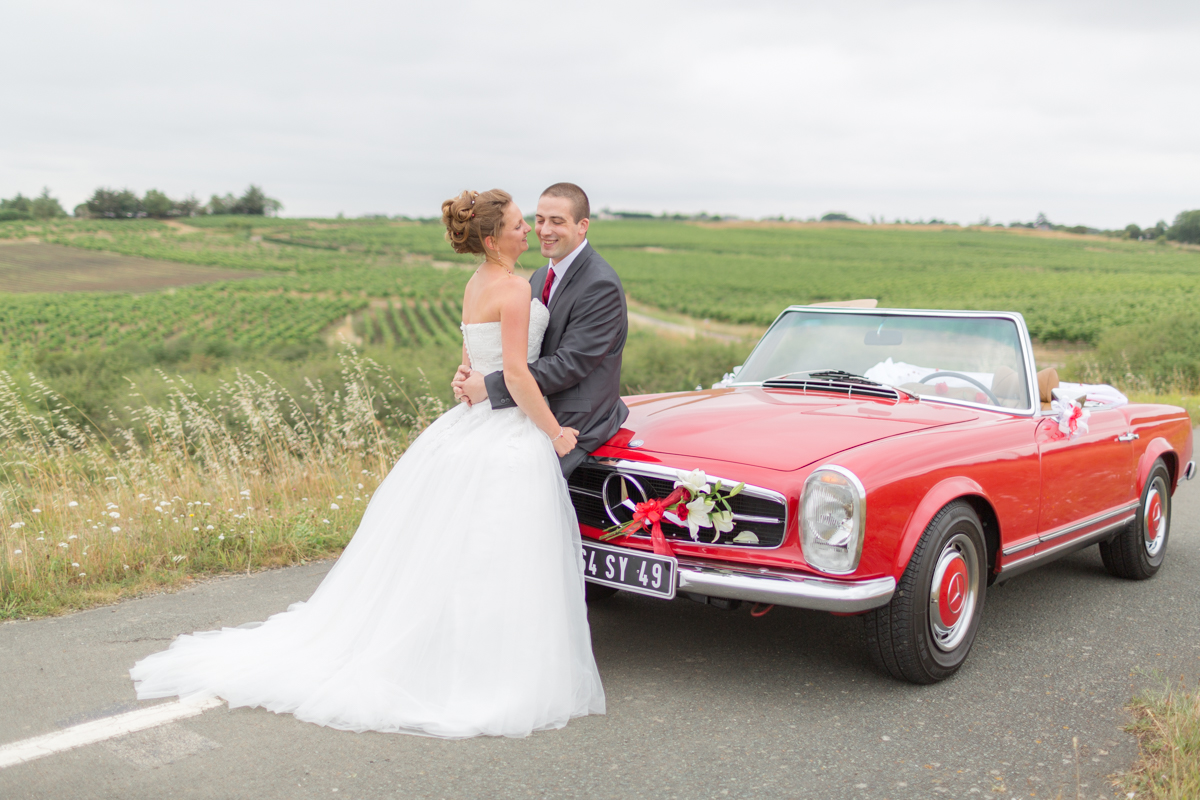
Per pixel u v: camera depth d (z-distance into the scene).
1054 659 3.49
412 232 181.12
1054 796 2.39
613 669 3.31
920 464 3.04
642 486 3.23
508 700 2.79
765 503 2.96
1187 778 2.35
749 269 110.19
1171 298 59.88
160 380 15.66
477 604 2.92
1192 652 3.60
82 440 6.99
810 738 2.73
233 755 2.51
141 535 4.65
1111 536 4.48
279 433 6.96
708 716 2.89
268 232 173.00
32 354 23.69
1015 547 3.55
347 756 2.53
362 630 3.08
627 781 2.43
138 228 170.88
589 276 3.35
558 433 3.20
